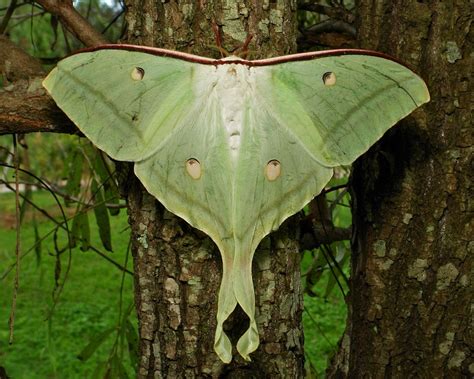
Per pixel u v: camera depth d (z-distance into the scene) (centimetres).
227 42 25
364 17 31
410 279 30
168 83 24
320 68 24
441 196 30
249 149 25
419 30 29
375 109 24
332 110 24
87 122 24
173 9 25
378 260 31
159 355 27
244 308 24
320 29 37
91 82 24
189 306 26
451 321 30
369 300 31
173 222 26
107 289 113
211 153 25
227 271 24
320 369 74
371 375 31
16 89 26
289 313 26
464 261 30
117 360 40
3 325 92
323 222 36
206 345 26
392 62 24
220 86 25
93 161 44
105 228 42
